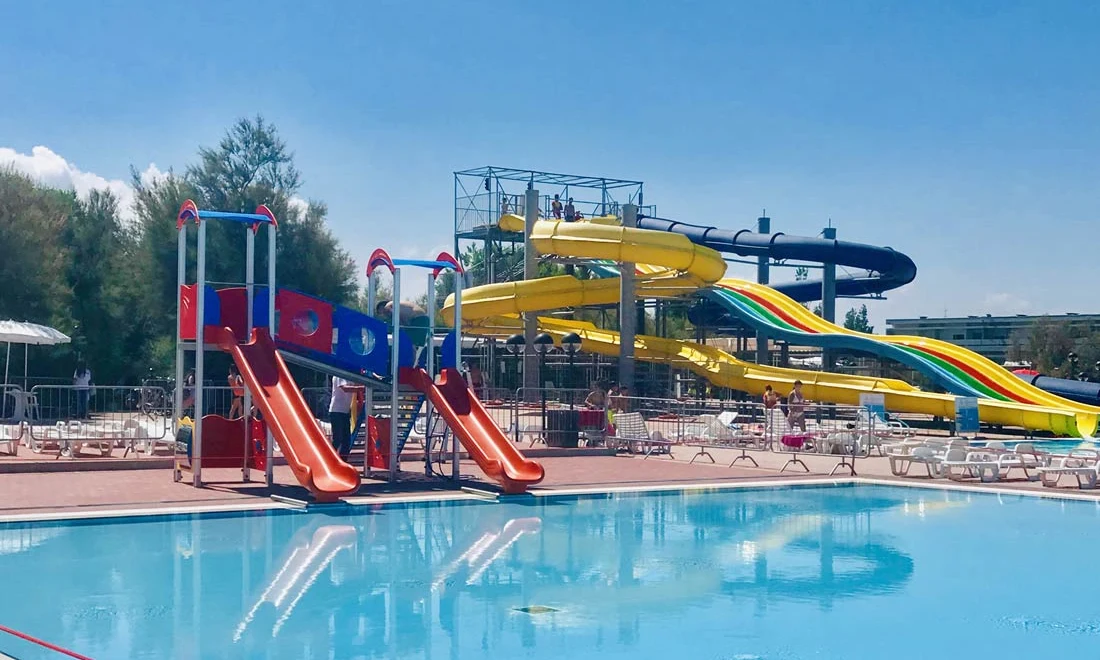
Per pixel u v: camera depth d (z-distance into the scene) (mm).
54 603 8961
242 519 13336
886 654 7734
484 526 13266
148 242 41469
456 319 17703
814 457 22516
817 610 9070
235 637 7965
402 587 9789
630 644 7938
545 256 38469
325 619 8586
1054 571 10805
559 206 41781
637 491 16297
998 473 18312
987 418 31422
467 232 43781
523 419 29875
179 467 16375
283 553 11258
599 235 32531
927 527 13656
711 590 9836
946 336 90938
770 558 11469
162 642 7781
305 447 14578
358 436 20969
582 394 38438
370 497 14805
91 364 44250
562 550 11789
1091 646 7984
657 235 32312
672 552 11750
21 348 40875
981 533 13211
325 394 25328
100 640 7812
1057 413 29609
